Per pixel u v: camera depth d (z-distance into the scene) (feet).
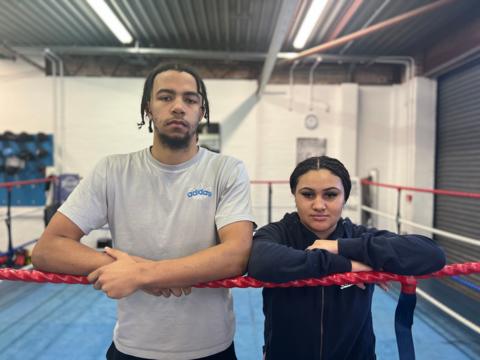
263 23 12.26
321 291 3.28
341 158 16.47
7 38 14.08
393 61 15.64
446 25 12.73
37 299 10.34
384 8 10.95
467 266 2.95
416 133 15.31
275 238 3.39
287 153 16.78
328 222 3.24
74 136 16.28
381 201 16.96
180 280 2.62
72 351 7.55
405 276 2.84
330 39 13.57
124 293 2.54
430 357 7.45
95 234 15.60
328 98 16.74
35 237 16.12
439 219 15.23
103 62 16.28
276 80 16.62
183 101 3.06
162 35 13.75
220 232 3.08
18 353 7.47
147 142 16.38
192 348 3.24
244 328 8.63
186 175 3.28
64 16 12.12
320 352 3.28
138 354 3.24
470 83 13.20
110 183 3.28
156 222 3.22
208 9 11.31
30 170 16.05
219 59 16.20
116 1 10.84
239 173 3.31
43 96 16.10
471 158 13.12
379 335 8.24
